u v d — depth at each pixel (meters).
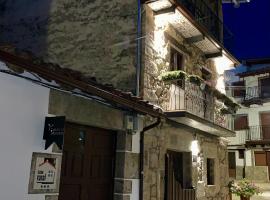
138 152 6.25
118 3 7.81
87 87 4.46
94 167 5.52
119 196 5.71
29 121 4.08
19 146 3.93
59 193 4.80
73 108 4.78
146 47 7.24
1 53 3.50
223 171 10.73
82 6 8.41
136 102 5.50
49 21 8.93
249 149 23.67
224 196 10.55
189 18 7.89
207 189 9.25
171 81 7.47
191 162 8.45
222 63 11.21
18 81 3.99
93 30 8.05
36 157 4.11
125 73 7.21
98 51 7.79
